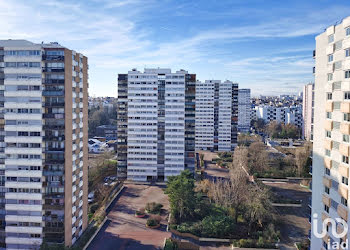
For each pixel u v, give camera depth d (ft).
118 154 326.85
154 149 321.32
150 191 292.61
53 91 163.73
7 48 164.55
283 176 326.24
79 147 185.26
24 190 167.84
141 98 318.04
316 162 139.95
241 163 330.13
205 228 194.08
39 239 168.04
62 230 166.20
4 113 166.71
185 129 320.29
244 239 182.60
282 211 237.45
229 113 499.92
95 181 311.06
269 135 644.27
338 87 120.88
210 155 466.29
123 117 324.60
